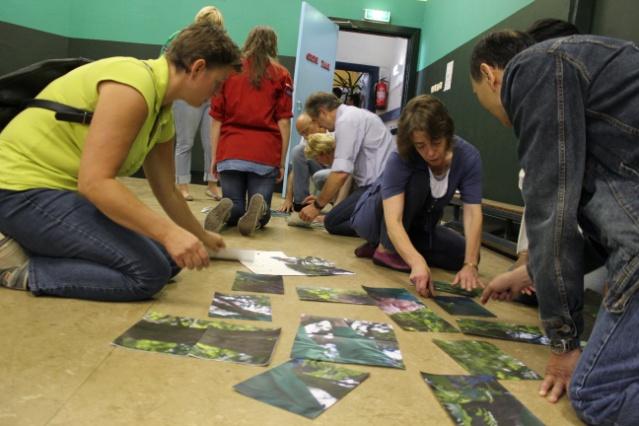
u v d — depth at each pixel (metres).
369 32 6.02
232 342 1.17
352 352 1.18
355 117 2.82
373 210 2.26
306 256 2.34
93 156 1.24
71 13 5.89
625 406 0.86
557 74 0.94
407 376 1.09
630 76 0.91
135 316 1.30
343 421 0.88
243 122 2.95
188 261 1.29
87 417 0.81
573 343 1.05
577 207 0.95
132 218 1.27
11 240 1.40
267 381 0.99
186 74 1.41
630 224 0.88
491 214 3.21
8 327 1.15
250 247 2.44
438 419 0.92
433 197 2.10
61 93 1.38
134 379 0.95
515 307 1.76
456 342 1.33
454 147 2.01
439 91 5.22
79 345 1.08
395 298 1.71
